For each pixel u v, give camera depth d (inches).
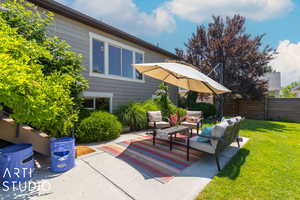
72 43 226.4
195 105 446.6
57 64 163.6
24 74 85.0
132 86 323.3
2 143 151.5
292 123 389.7
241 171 122.2
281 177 113.0
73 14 217.8
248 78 406.9
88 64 245.8
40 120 103.1
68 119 135.1
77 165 127.2
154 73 226.1
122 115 259.0
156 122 245.8
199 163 136.6
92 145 181.0
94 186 98.1
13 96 84.3
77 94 189.6
